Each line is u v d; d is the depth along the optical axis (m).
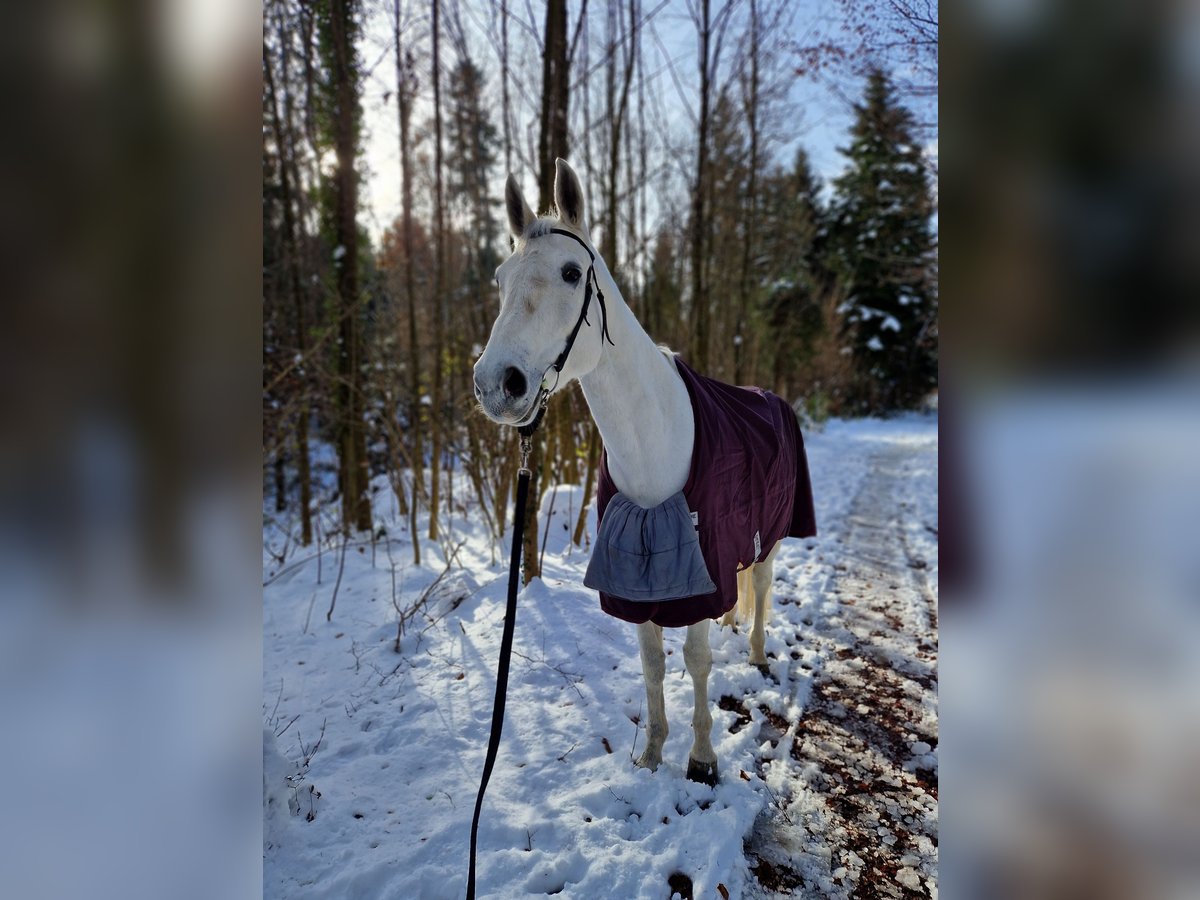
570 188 1.83
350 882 1.78
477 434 4.71
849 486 7.77
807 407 14.59
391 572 4.31
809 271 20.44
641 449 1.98
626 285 6.04
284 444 4.91
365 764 2.34
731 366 9.55
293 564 4.62
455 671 2.99
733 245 9.52
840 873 1.90
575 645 3.16
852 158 19.03
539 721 2.58
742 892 1.81
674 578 1.96
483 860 1.87
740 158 8.28
